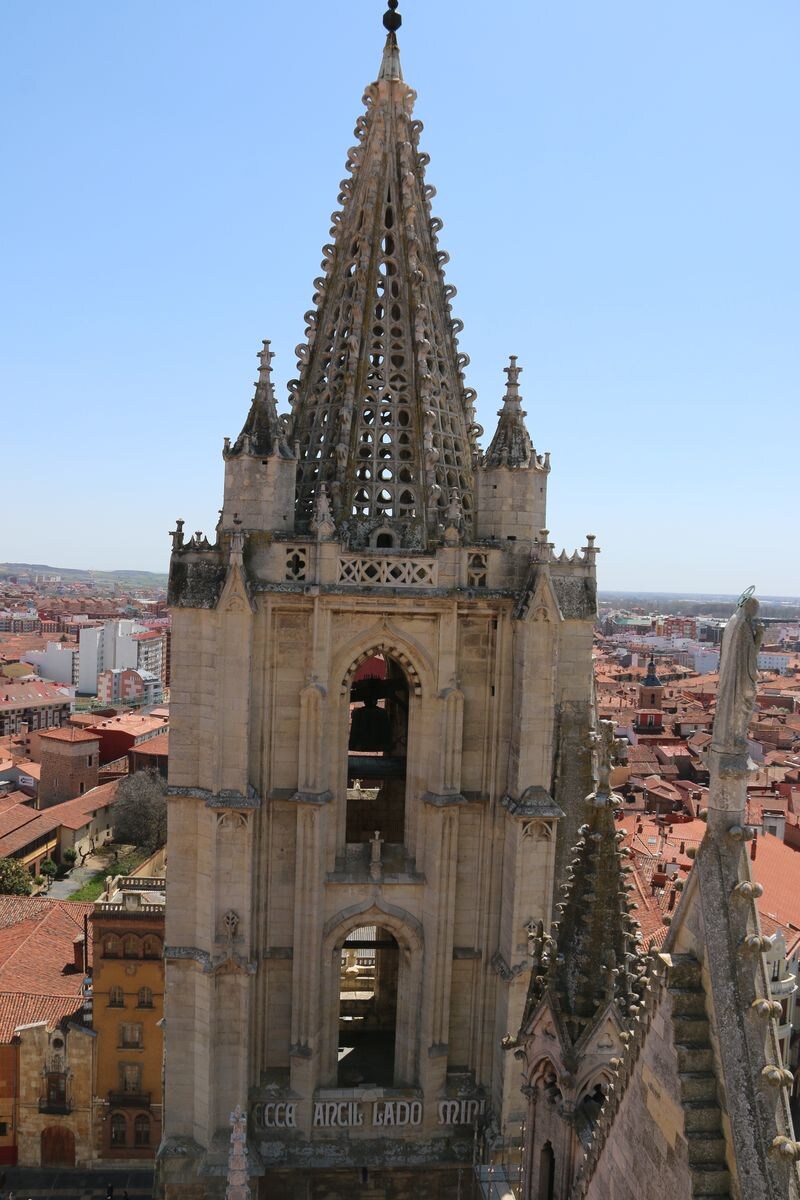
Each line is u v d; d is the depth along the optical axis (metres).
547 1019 24.06
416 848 35.28
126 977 77.31
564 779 35.28
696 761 187.88
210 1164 33.16
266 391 34.31
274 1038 35.00
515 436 35.12
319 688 33.38
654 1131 16.42
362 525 34.69
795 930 87.19
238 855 33.25
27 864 140.12
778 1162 14.12
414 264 35.56
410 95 36.72
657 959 16.58
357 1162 33.72
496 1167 32.56
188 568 33.56
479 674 34.94
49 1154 77.81
